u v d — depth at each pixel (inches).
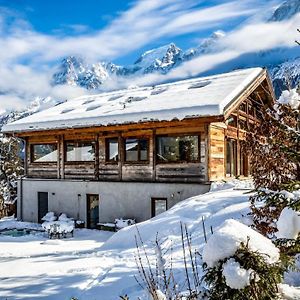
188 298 144.3
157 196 659.4
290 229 142.9
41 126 768.9
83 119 713.0
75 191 764.0
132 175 698.8
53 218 764.6
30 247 527.5
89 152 762.2
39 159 840.3
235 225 128.7
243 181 645.3
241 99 653.3
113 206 709.3
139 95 852.6
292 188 170.2
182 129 644.7
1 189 1252.5
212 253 123.8
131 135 699.4
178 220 454.3
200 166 626.2
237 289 119.6
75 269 318.7
